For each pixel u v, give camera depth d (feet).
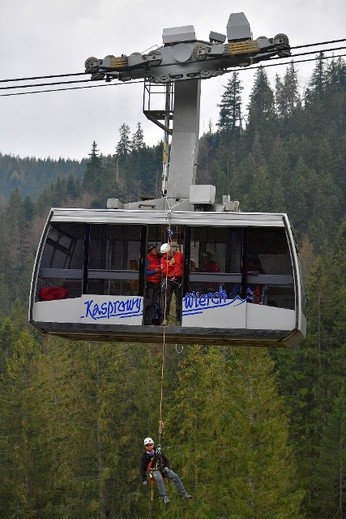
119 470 253.85
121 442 249.96
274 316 78.84
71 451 251.60
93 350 253.24
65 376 261.03
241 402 206.59
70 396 254.27
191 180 84.64
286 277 78.84
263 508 196.85
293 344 85.30
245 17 83.41
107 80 86.38
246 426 199.52
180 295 80.64
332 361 301.22
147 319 81.25
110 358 253.03
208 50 83.56
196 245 79.51
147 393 261.03
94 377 252.62
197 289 79.51
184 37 85.05
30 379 256.73
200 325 79.30
